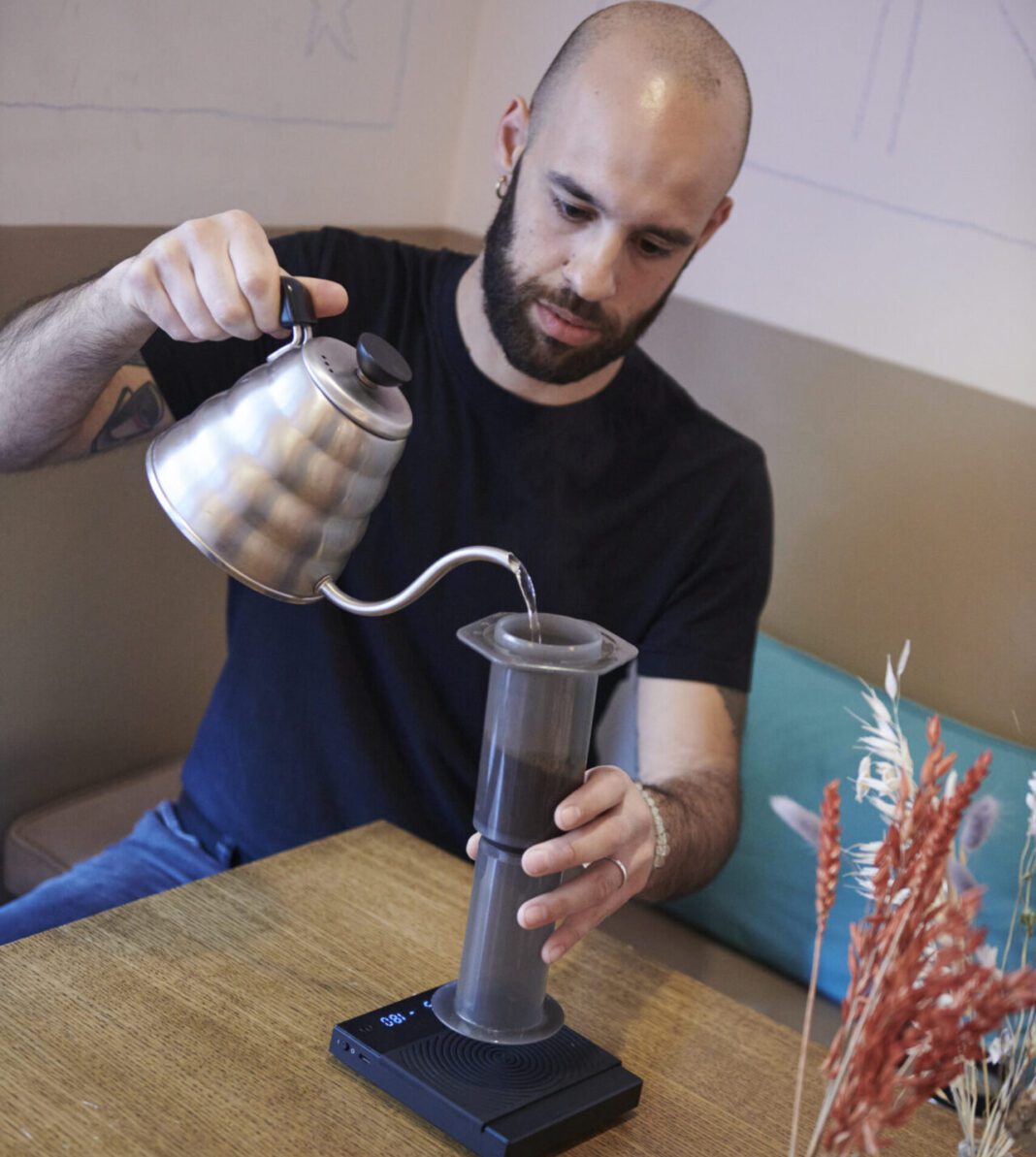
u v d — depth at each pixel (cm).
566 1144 83
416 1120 83
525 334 142
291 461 85
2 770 173
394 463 89
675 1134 87
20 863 168
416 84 206
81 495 170
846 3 190
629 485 156
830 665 189
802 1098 94
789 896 174
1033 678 183
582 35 138
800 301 199
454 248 225
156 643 190
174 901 103
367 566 148
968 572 188
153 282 96
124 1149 76
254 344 144
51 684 176
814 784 177
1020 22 177
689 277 209
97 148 158
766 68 198
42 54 148
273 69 178
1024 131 179
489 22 213
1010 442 184
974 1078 80
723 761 146
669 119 132
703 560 159
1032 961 155
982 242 184
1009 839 162
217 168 176
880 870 66
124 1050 84
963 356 187
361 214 205
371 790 147
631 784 102
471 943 89
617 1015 100
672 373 212
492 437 151
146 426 140
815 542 201
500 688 83
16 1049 82
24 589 167
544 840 85
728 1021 102
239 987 94
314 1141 79
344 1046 87
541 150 138
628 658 84
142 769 193
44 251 156
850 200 193
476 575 150
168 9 160
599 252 135
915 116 187
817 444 200
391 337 153
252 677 151
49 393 121
